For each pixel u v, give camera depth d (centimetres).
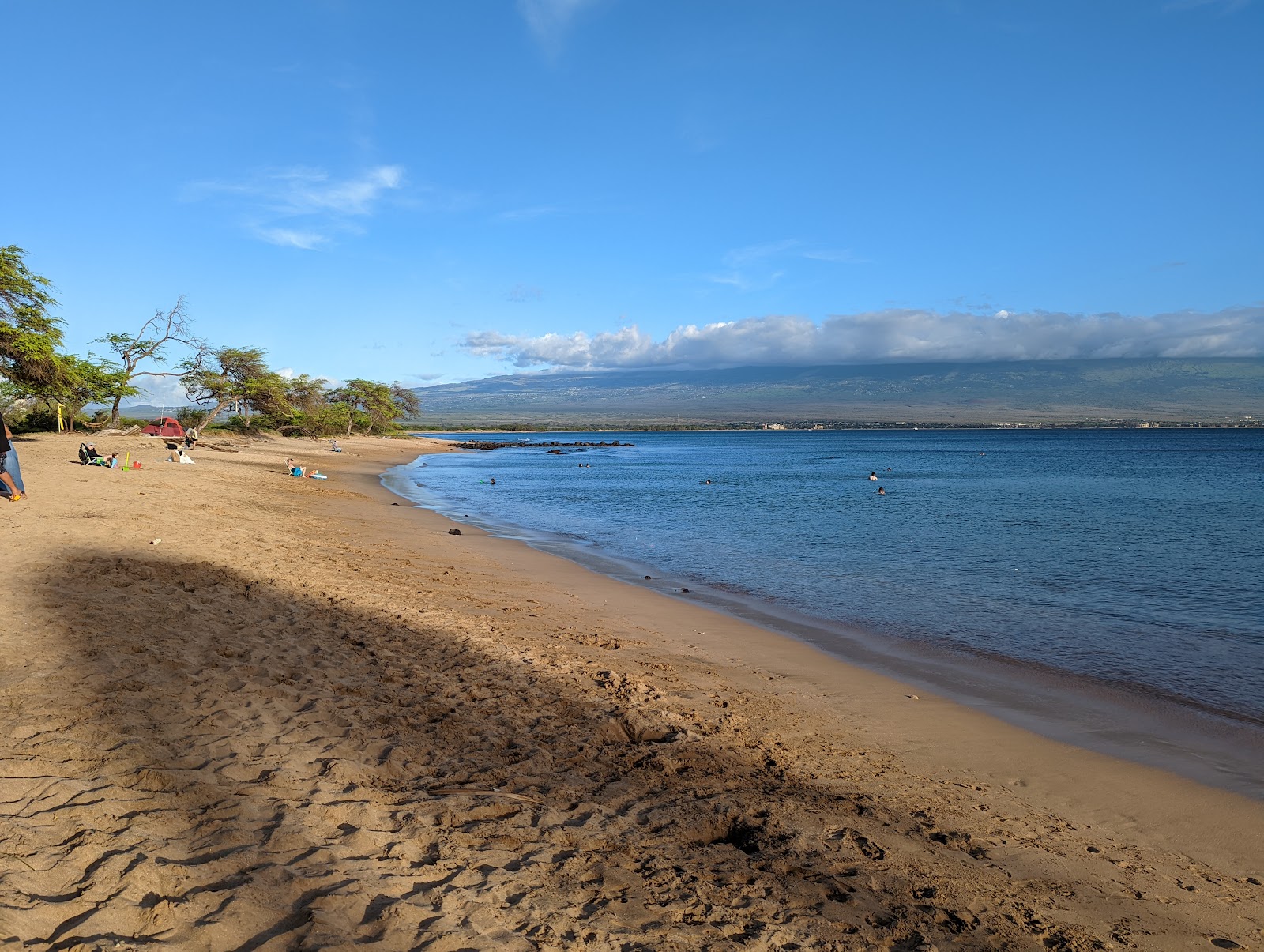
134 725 551
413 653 877
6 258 3784
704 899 411
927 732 762
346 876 384
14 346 3759
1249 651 1105
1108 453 10325
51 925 315
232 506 2172
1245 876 504
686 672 916
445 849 432
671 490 4281
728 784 587
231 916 337
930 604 1414
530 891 398
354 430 11925
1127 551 2059
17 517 1490
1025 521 2803
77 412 5516
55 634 759
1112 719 823
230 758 516
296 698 668
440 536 2078
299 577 1236
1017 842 529
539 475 5688
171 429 5631
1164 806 611
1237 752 733
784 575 1700
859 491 4247
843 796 586
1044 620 1288
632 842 469
